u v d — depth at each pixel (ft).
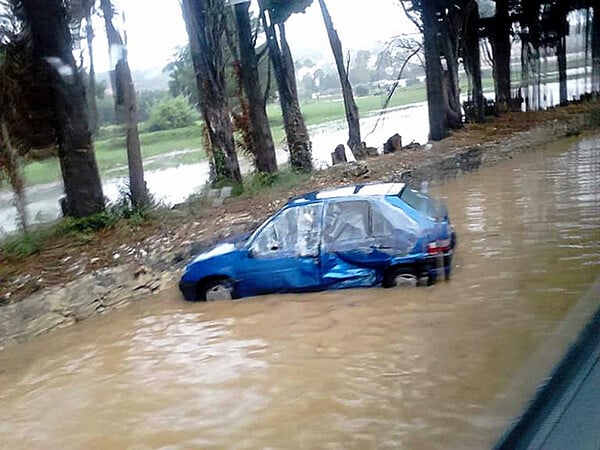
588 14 49.26
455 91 51.93
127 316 20.36
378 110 58.23
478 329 12.50
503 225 21.08
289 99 43.88
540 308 11.85
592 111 43.62
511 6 53.88
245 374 14.24
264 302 20.12
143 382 14.76
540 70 53.16
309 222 22.00
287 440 11.02
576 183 25.57
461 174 34.04
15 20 30.07
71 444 12.62
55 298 20.89
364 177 36.14
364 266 20.08
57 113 30.27
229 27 40.78
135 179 31.78
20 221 28.81
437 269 18.85
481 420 7.98
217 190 33.94
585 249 15.99
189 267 22.09
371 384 11.87
